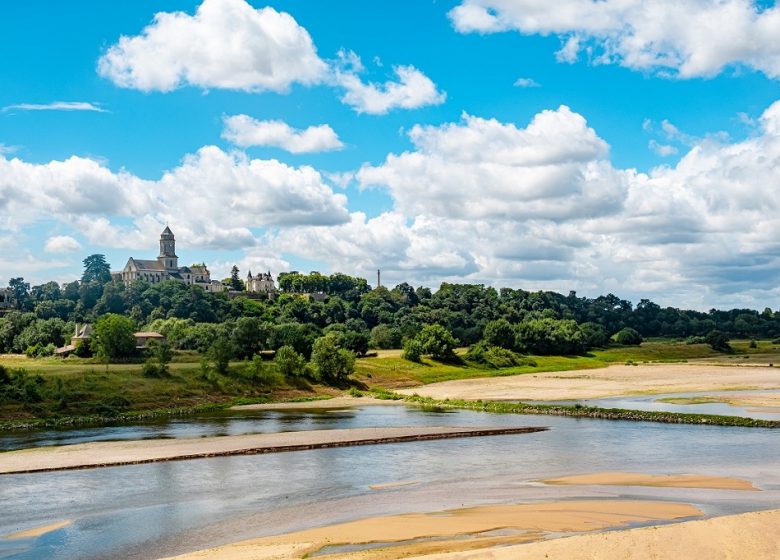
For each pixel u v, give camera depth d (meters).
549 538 35.84
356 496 48.34
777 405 104.31
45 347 176.50
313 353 143.50
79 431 83.62
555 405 105.06
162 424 90.62
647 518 40.19
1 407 90.88
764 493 47.25
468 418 95.69
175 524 41.28
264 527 40.41
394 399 126.06
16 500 47.59
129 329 147.75
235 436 76.81
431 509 43.72
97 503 46.66
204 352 160.50
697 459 61.88
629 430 81.75
